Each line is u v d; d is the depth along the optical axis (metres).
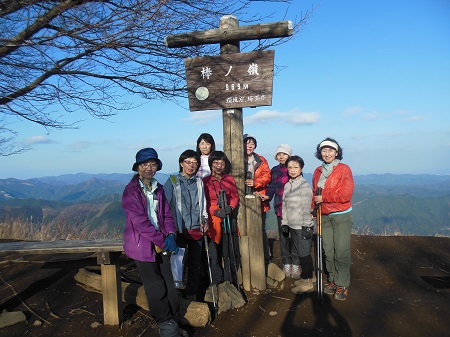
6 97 3.86
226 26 3.68
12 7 3.23
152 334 2.91
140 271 2.74
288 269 4.11
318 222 3.55
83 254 4.97
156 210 2.86
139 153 2.79
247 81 3.64
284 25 3.49
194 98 3.77
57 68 3.95
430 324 3.02
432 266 4.59
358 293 3.70
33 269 4.35
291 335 2.86
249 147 4.26
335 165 3.50
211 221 3.57
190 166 3.35
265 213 4.52
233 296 3.38
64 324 3.08
